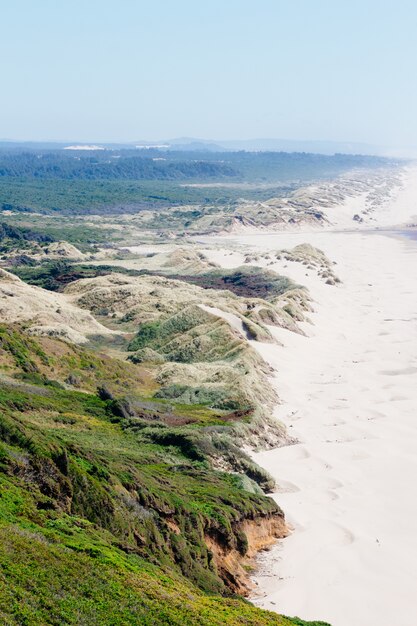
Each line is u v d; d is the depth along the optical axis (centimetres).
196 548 3784
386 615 3675
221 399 6700
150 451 5100
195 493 4319
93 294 10669
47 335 8000
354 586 3922
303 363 8519
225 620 2884
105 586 2695
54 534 2925
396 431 6412
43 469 3434
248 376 7175
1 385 5550
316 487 5262
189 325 8906
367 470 5566
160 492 3997
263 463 5634
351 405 7119
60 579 2606
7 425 3606
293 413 6875
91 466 3784
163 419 5953
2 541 2648
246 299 10588
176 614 2728
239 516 4241
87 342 8306
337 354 9056
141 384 7219
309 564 4147
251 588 3897
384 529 4606
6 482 3177
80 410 5716
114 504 3566
